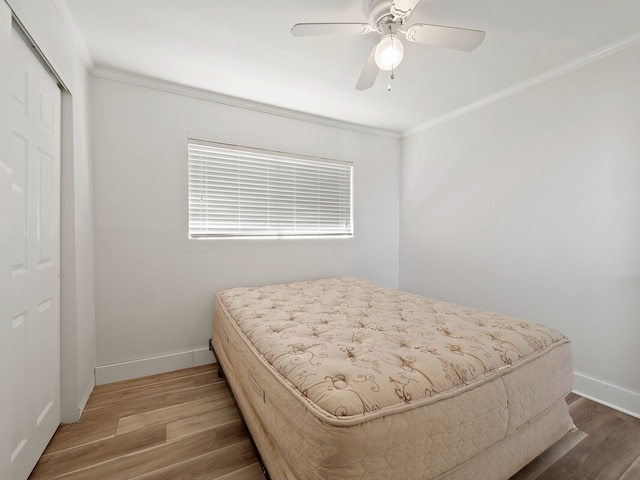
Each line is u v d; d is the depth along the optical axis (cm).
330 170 297
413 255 323
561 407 135
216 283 241
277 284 260
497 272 245
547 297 213
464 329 135
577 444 144
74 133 162
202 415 167
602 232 185
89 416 165
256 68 203
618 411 175
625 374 176
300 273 279
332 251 297
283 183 272
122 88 208
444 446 88
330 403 81
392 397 85
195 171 235
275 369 108
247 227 256
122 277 209
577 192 196
